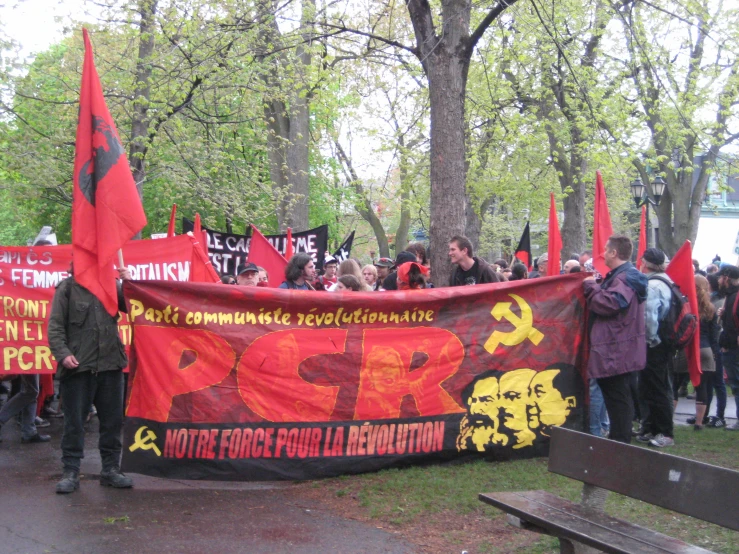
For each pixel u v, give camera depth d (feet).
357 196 96.89
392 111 60.59
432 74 30.37
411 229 132.46
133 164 46.37
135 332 20.29
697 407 30.27
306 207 64.13
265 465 20.74
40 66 51.16
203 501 19.30
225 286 20.83
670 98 33.24
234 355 20.81
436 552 16.02
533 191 83.25
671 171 84.17
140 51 47.01
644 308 22.27
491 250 156.15
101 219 19.40
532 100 65.77
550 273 32.07
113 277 19.60
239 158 65.36
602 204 27.76
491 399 22.72
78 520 17.62
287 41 39.88
